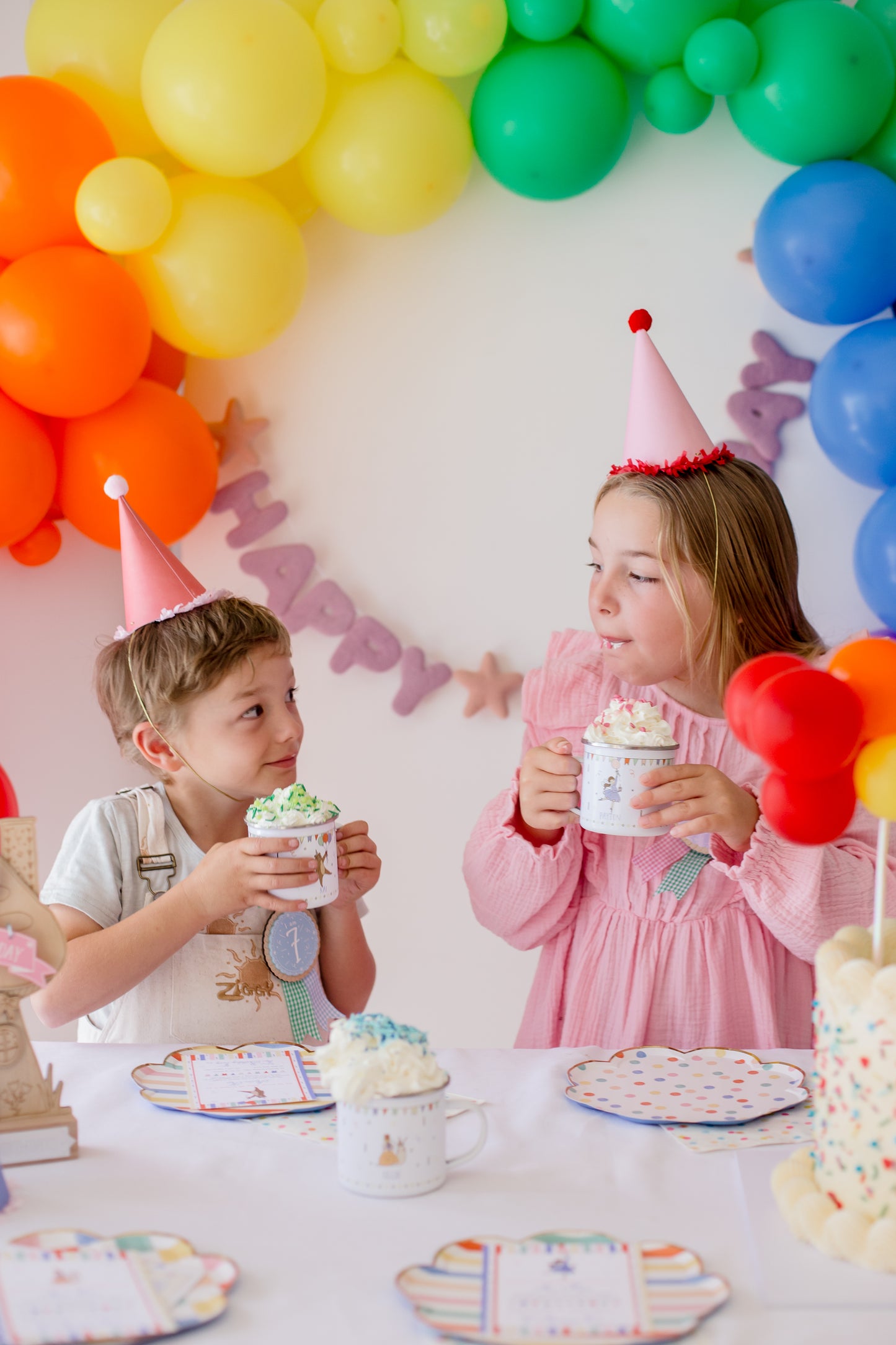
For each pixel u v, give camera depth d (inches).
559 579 75.8
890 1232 24.0
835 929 43.3
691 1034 48.1
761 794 27.2
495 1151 30.3
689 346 74.5
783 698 24.7
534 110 64.6
